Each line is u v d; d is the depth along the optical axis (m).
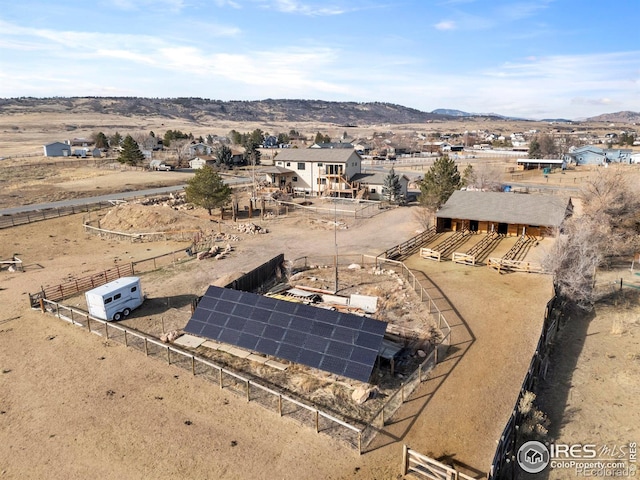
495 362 23.84
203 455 17.55
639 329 29.61
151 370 23.94
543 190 78.19
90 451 17.95
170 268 41.84
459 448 17.53
